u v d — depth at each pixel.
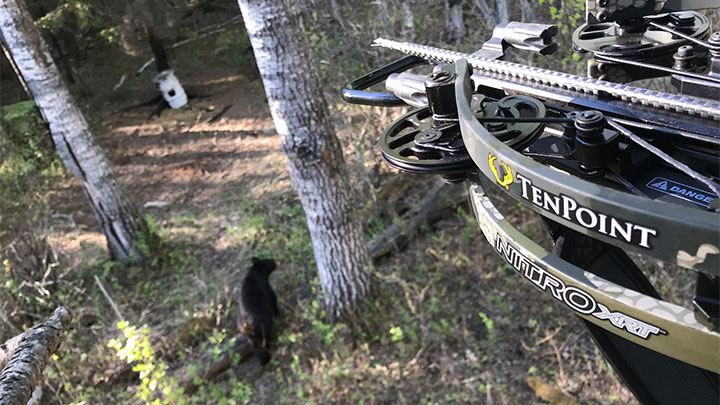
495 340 6.89
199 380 7.04
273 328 7.56
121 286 9.29
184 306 8.55
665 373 2.52
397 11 9.20
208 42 16.23
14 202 10.91
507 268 7.67
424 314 7.33
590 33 2.74
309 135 6.27
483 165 1.90
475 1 8.43
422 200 8.97
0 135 11.41
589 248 2.63
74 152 9.01
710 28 2.58
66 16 12.63
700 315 1.52
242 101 14.12
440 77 2.29
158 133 13.61
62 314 2.38
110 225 9.45
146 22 13.05
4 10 8.12
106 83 15.49
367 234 8.77
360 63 9.35
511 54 7.82
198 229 10.23
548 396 6.09
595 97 2.32
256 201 10.60
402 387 6.66
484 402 6.29
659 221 1.40
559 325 6.89
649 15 2.46
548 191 1.63
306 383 6.93
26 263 9.02
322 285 7.34
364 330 7.28
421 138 2.33
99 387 7.28
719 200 1.61
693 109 2.04
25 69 8.58
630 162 2.06
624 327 1.68
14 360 2.13
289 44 5.84
